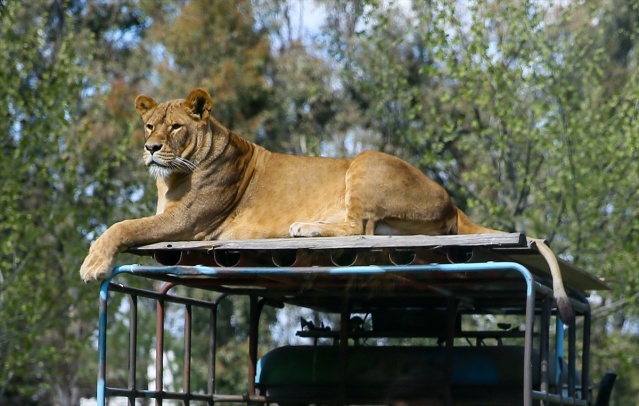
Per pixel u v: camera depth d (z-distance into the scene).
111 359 27.58
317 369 8.97
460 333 8.86
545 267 7.97
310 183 7.78
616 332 25.73
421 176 7.65
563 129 16.48
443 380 8.55
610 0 24.72
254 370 9.11
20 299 16.75
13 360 17.30
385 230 7.55
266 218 7.71
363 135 26.45
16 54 18.27
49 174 18.78
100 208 18.03
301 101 27.64
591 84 19.02
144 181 21.70
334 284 7.91
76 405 26.59
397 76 19.28
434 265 6.36
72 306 18.23
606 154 16.50
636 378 28.75
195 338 26.14
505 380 8.45
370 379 8.80
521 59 17.20
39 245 17.22
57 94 17.55
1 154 16.80
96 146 23.38
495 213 16.69
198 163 7.64
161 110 7.70
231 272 6.69
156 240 7.39
